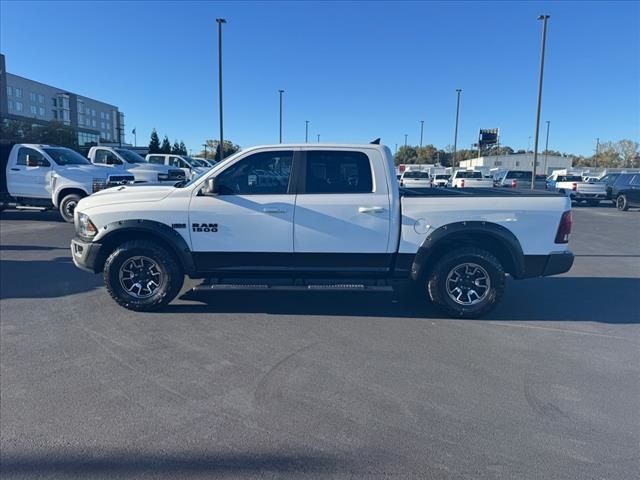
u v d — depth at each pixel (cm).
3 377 388
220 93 2862
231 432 311
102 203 548
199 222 535
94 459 283
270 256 540
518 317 563
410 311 578
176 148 7256
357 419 328
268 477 268
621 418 333
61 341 467
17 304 586
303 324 525
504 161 7338
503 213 529
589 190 2398
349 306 595
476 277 545
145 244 542
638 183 2120
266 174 541
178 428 315
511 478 268
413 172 3059
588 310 593
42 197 1353
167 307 580
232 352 443
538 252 535
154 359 425
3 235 1145
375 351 450
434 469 275
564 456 288
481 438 307
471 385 381
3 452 289
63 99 9956
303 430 314
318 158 539
